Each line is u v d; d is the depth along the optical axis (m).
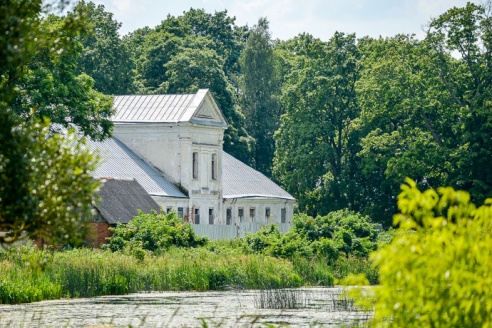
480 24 156.75
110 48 189.12
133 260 87.94
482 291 24.16
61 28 29.25
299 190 179.75
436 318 24.27
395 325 24.69
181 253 97.62
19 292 66.94
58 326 50.06
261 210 168.12
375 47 172.25
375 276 90.69
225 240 112.56
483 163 151.50
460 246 24.22
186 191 149.88
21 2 27.33
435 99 157.38
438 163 152.50
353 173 181.25
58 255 84.31
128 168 145.50
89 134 115.50
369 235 110.44
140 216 105.12
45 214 27.05
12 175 26.59
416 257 24.39
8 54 26.17
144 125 151.00
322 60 179.88
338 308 61.09
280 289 74.88
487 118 151.25
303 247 103.38
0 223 27.09
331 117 179.88
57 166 27.34
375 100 165.62
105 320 53.38
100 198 27.95
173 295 74.50
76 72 184.00
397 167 153.38
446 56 159.38
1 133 26.89
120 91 189.12
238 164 174.25
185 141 149.88
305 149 177.00
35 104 108.81
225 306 63.59
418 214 24.88
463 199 24.73
